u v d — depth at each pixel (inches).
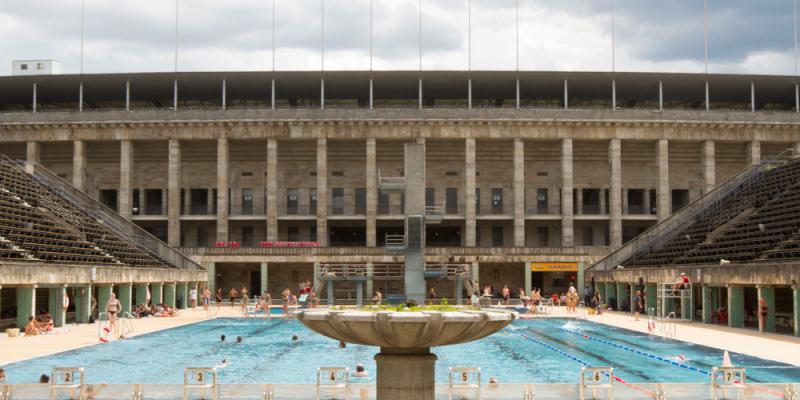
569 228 3029.0
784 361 1026.7
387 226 3253.0
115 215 2657.5
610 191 3041.3
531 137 3034.0
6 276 1338.6
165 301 2301.9
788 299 1834.4
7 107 3415.4
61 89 3157.0
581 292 2815.0
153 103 3388.3
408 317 569.3
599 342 1373.0
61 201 2484.0
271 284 3058.6
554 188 3206.2
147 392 684.1
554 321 1904.5
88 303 1728.6
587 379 742.5
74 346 1256.2
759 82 3107.8
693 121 3021.7
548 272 3078.2
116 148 3171.8
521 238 3024.1
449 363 1089.4
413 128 3009.4
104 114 3011.8
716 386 677.3
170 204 3026.6
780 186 2293.3
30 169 2674.7
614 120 3011.8
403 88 3152.1
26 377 899.4
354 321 579.2
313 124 3004.4
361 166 3221.0
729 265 1612.9
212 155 3203.7
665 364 1045.2
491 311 644.7
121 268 1846.7
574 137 3036.4
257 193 3211.1
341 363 1082.1
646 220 3142.2
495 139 3080.7
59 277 1544.0
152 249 2600.9
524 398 673.0
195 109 3024.1
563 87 3144.7
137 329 1610.5
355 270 2810.0
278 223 3208.7
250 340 1423.5
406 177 1940.2
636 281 2124.8
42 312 1824.6
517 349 1267.2
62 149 3176.7
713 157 3070.9
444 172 3216.0
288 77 3036.4
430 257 2815.0
